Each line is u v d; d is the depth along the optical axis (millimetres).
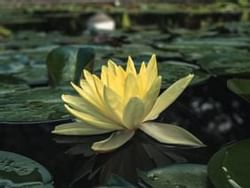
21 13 3416
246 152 632
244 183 587
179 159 651
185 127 736
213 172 603
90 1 4668
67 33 2432
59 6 4203
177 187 594
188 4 3957
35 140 710
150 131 675
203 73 908
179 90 686
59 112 758
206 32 1785
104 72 679
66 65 877
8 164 630
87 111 681
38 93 827
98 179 632
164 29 2230
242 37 1437
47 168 651
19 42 1881
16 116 743
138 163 648
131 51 1251
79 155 673
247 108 806
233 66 935
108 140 667
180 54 1146
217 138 709
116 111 662
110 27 2430
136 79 662
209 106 805
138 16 3029
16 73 993
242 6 3285
